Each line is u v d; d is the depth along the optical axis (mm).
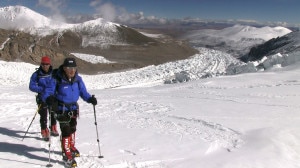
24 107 16125
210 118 13703
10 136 10711
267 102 18750
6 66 72250
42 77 9742
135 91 27406
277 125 12773
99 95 23500
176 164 8359
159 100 19438
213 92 23656
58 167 8039
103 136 10680
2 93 22078
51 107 7926
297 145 10711
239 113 15008
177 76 61125
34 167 7980
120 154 8969
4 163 8188
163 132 11289
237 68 55188
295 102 18969
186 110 15703
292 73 36000
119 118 13758
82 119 13562
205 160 8688
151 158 8695
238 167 8422
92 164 8234
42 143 9969
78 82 8234
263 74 35969
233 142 10461
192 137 10734
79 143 9906
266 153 9531
